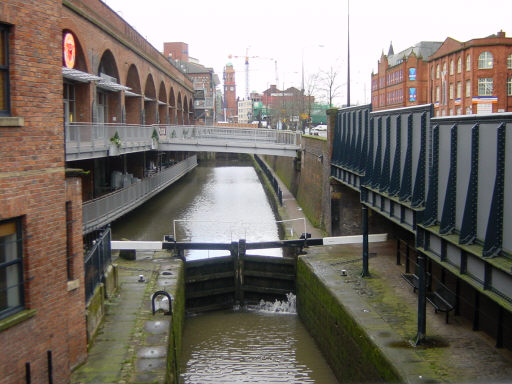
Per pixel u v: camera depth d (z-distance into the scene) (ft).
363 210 61.72
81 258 38.32
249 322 67.62
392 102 303.68
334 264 65.92
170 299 47.96
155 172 151.84
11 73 29.63
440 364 37.29
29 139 30.58
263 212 131.03
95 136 86.22
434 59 239.71
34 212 31.09
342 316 49.60
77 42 90.89
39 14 31.24
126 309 49.44
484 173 35.47
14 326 29.68
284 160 167.73
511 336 39.45
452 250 39.40
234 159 324.39
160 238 96.22
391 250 73.67
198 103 313.53
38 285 31.48
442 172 41.93
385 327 44.39
